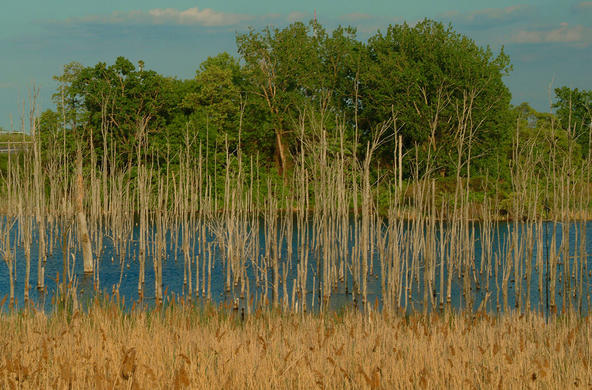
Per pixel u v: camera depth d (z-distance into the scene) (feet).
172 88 208.54
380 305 76.84
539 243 77.66
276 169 194.59
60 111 152.05
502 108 173.47
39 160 100.27
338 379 36.40
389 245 66.74
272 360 38.60
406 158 175.32
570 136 69.56
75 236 128.77
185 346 41.63
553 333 48.93
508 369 36.63
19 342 42.65
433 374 36.42
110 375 34.94
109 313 50.75
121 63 188.03
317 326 49.34
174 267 105.40
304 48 196.44
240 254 89.97
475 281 90.02
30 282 91.25
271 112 191.21
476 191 164.14
